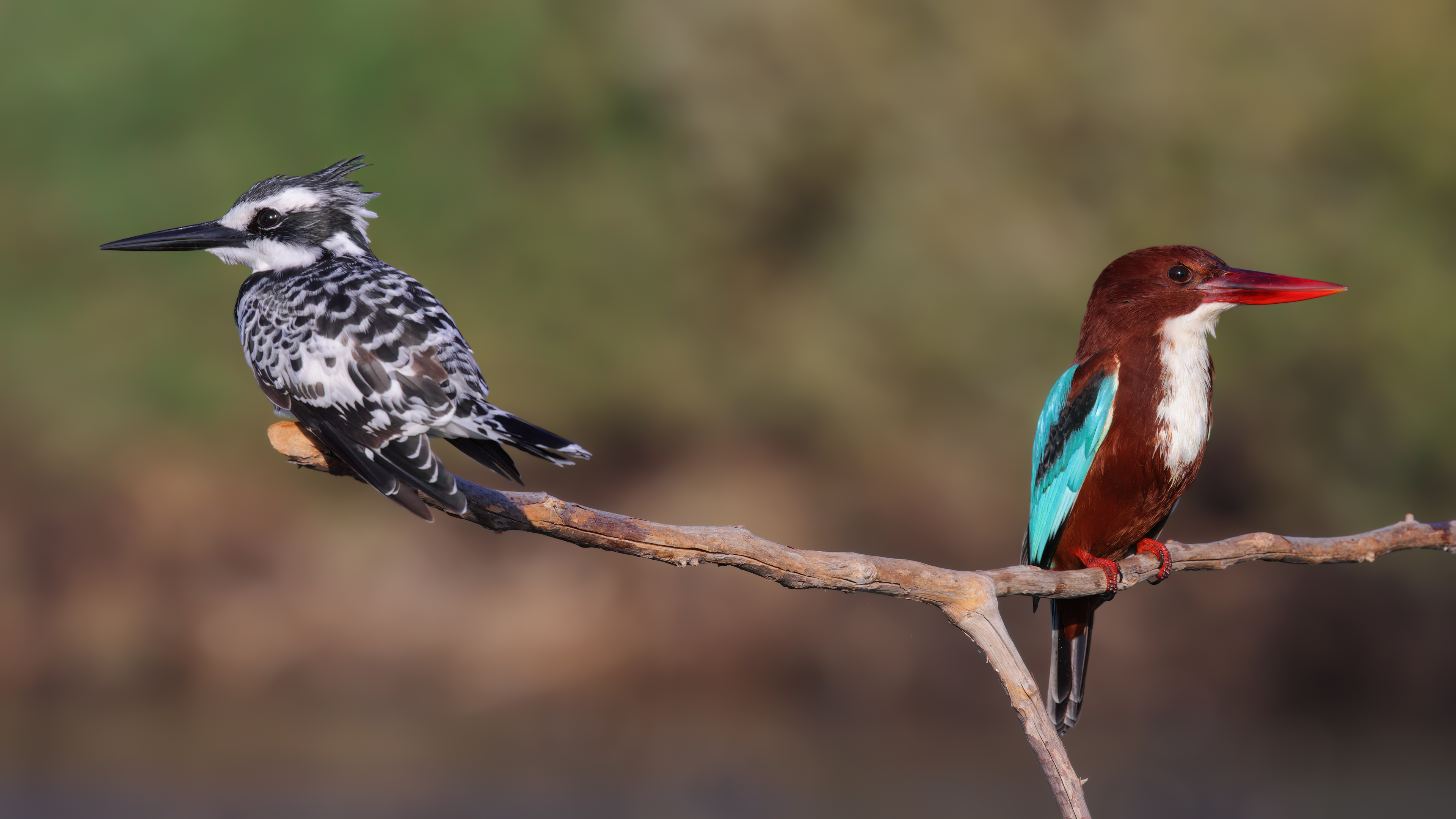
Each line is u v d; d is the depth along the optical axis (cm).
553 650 1661
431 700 1611
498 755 1364
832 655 1628
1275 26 1722
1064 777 457
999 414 1725
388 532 1759
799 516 1758
